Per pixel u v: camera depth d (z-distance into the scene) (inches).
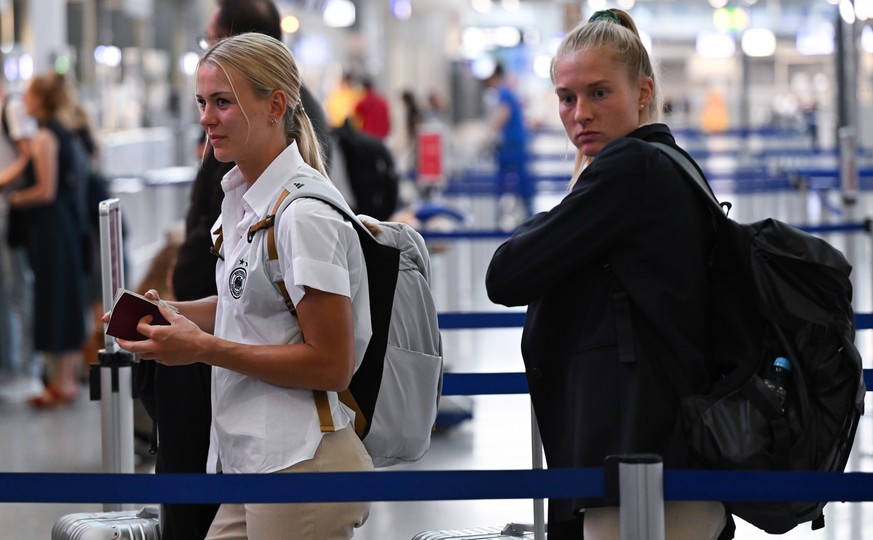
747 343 211.6
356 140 468.8
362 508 219.6
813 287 208.1
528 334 218.2
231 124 210.2
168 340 201.8
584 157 232.1
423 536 294.2
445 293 834.2
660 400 204.4
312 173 214.7
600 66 215.0
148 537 274.8
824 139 1565.0
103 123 922.1
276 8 316.2
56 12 805.9
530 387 218.5
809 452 204.7
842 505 397.1
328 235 205.8
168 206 1002.7
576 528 221.3
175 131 1164.5
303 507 209.0
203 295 291.9
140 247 884.6
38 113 583.2
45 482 204.5
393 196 480.7
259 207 212.4
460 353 676.7
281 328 212.4
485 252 1011.3
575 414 209.3
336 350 205.5
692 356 205.6
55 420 556.4
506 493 199.9
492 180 1146.7
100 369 292.5
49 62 786.2
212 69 210.5
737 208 1227.9
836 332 208.4
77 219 590.2
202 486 202.2
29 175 573.3
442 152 874.1
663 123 221.1
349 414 220.5
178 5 1181.1
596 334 208.8
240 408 213.0
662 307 204.2
